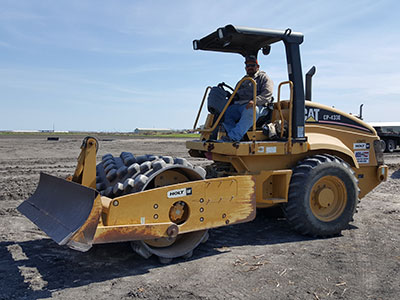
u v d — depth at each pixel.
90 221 3.45
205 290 3.35
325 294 3.28
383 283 3.50
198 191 4.11
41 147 23.33
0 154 17.94
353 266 3.93
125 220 3.71
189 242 4.25
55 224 3.87
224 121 5.34
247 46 5.94
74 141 31.91
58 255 4.29
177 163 4.22
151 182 4.16
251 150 4.75
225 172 5.09
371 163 6.06
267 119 5.38
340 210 5.15
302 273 3.74
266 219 6.02
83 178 4.21
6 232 5.18
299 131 5.08
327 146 5.27
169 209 3.95
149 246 4.07
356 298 3.21
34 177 10.22
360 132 5.98
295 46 5.05
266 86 5.24
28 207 4.62
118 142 32.47
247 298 3.20
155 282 3.52
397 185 9.45
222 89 5.47
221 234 5.18
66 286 3.45
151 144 28.80
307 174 4.91
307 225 4.92
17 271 3.81
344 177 5.13
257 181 4.91
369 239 4.91
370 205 7.01
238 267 3.91
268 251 4.44
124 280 3.58
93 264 4.01
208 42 5.75
